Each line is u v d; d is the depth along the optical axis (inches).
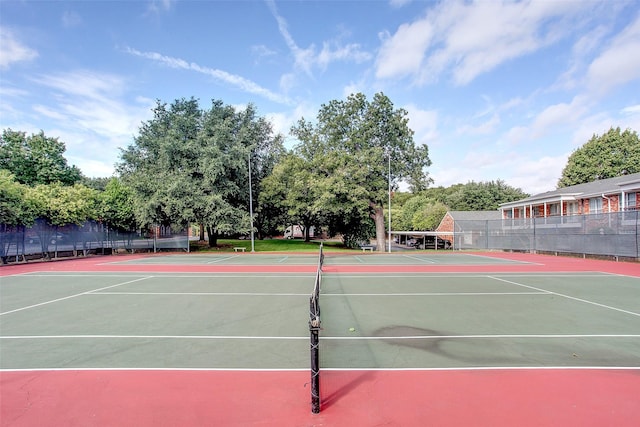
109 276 669.9
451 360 228.4
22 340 275.3
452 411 165.5
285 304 406.0
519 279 604.1
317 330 166.2
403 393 183.3
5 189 885.8
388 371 211.3
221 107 1475.1
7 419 162.2
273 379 201.5
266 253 1333.7
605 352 241.9
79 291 502.0
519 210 1788.9
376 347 254.5
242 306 395.9
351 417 161.3
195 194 1280.8
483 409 167.0
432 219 2615.7
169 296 458.6
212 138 1336.1
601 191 1210.6
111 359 233.9
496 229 1369.3
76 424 157.9
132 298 446.9
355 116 1414.9
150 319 339.0
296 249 1517.0
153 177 1354.6
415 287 522.6
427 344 260.2
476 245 1434.5
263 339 275.1
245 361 228.8
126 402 176.6
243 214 1380.4
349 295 460.8
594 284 546.9
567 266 808.9
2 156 1366.9
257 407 170.6
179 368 217.9
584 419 158.6
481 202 2984.7
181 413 165.8
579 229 1034.1
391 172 1411.2
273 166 1631.4
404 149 1427.2
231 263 934.4
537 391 184.7
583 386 190.4
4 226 906.7
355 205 1315.2
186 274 696.4
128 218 1309.1
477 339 271.0
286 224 1969.7
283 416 162.6
